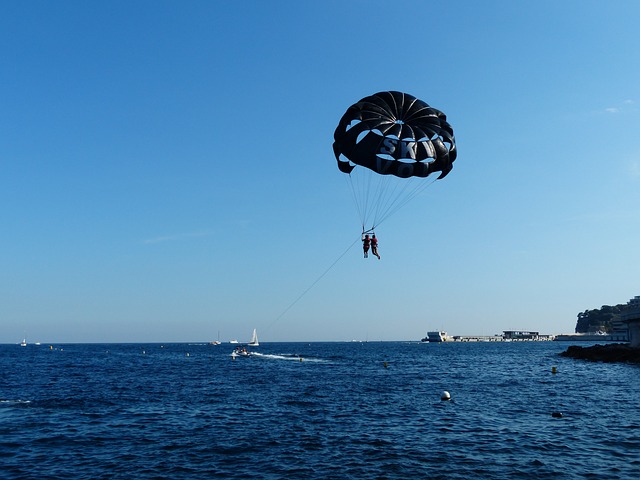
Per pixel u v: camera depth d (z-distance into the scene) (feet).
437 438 84.94
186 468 68.28
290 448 78.64
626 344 345.51
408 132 97.66
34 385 179.63
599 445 79.00
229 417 106.83
